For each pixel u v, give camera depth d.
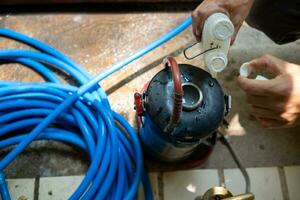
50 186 1.09
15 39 1.22
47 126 1.06
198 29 0.93
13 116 1.07
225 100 0.93
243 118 1.20
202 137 0.89
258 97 0.84
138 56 1.14
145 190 1.06
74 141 1.09
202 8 0.90
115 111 1.17
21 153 1.11
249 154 1.16
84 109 1.08
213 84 0.91
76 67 1.16
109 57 1.24
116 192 1.03
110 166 1.03
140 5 1.31
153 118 0.88
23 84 1.08
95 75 1.20
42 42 1.24
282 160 1.17
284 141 1.18
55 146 1.13
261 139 1.18
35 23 1.27
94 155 1.03
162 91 0.88
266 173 1.15
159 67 1.23
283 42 1.16
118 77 1.21
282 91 0.79
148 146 1.07
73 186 1.09
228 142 1.17
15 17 1.27
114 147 1.04
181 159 1.10
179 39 1.28
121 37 1.27
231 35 0.88
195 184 1.12
